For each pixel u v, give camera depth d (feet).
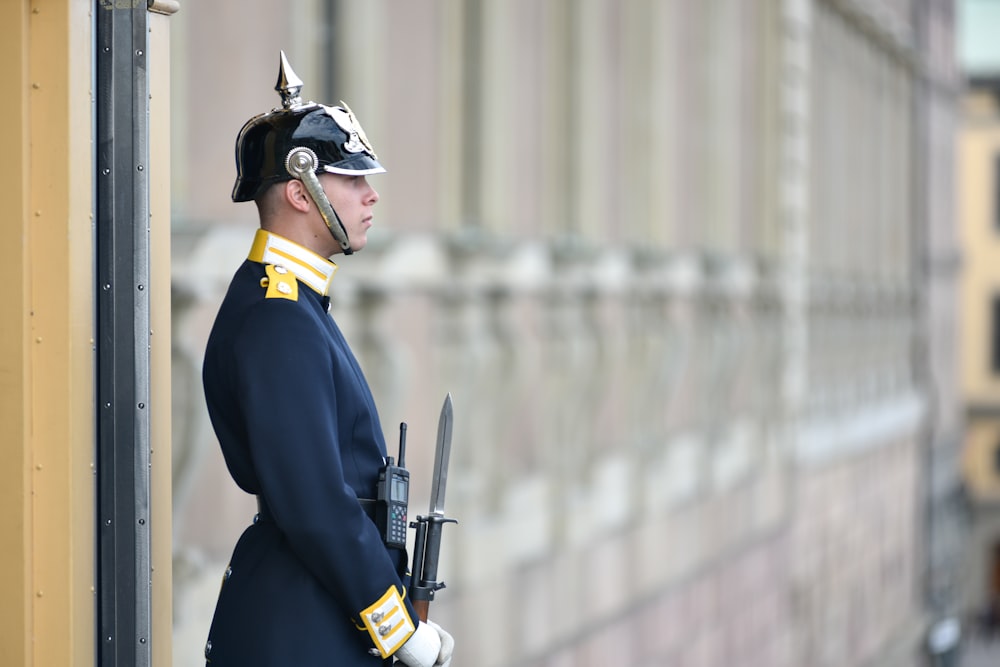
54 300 36.76
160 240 38.34
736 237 241.55
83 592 37.17
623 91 194.08
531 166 167.32
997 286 570.46
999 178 570.46
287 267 37.50
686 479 213.46
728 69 229.45
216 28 106.93
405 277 135.13
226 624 37.73
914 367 406.21
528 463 165.37
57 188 36.70
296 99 38.09
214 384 37.68
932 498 436.35
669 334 203.10
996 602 555.69
